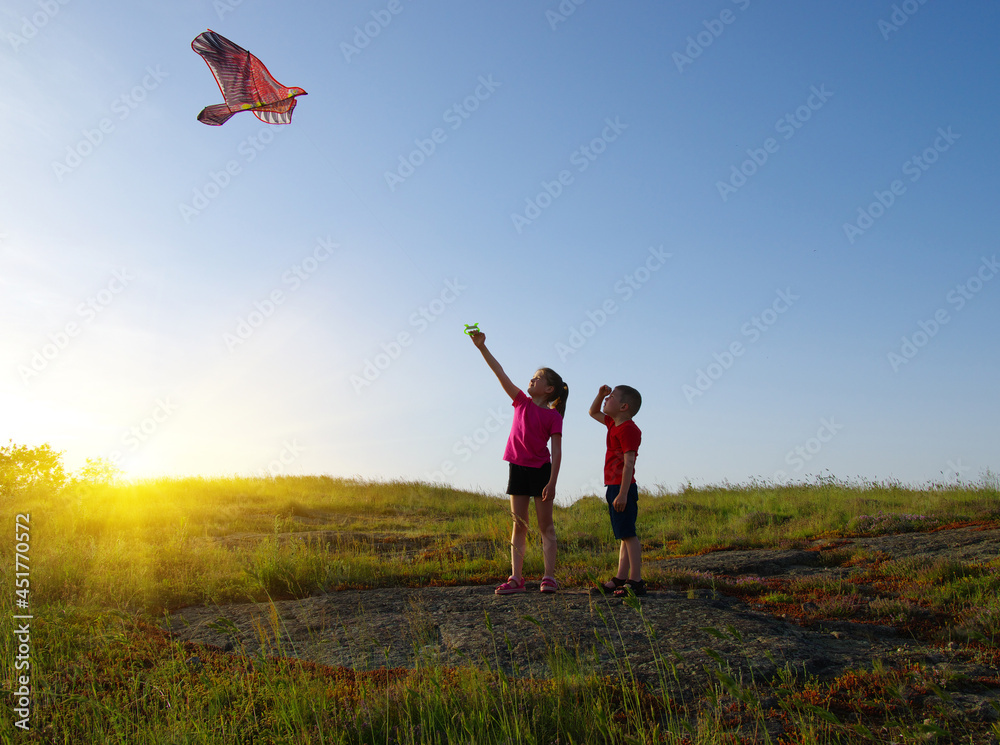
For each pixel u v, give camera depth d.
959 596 5.27
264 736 2.94
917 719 3.01
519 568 5.59
